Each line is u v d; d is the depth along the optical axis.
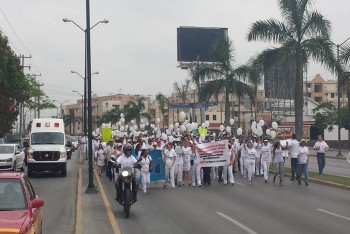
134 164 14.66
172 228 11.81
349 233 10.94
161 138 25.19
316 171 26.78
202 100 40.50
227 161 21.50
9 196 8.41
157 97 85.06
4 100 43.97
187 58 71.69
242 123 94.00
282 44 32.88
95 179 24.80
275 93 76.56
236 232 11.16
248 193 18.52
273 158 21.77
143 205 15.71
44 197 18.53
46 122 29.45
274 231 11.20
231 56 40.00
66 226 12.41
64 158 27.83
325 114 65.31
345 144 64.56
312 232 11.05
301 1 32.59
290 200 16.44
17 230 7.14
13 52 44.31
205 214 13.77
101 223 12.46
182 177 22.05
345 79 32.59
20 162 31.16
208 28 72.50
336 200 16.36
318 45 31.86
